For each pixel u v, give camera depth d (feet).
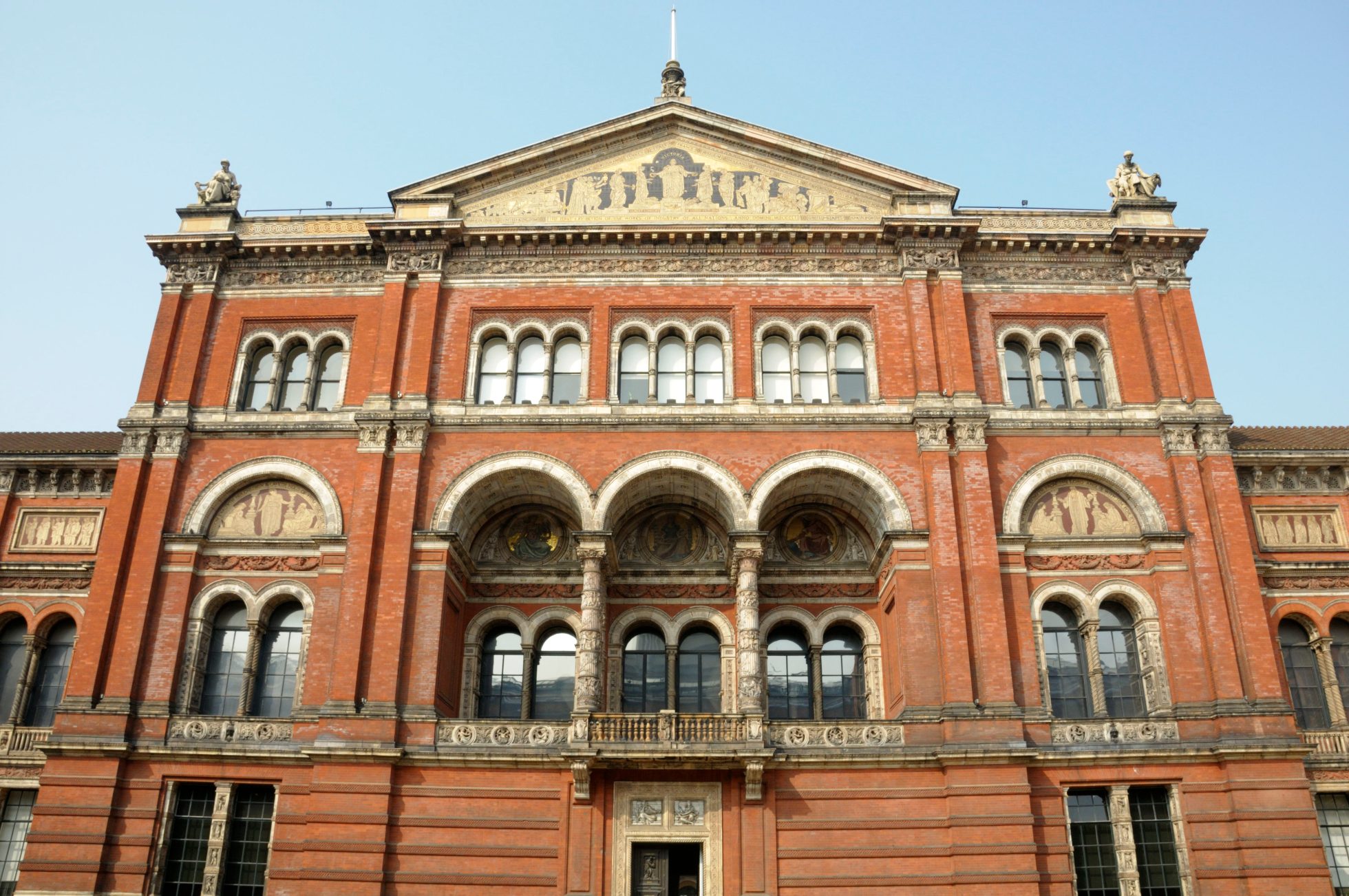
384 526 106.73
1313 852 94.43
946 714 97.91
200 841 98.78
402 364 113.91
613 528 110.83
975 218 115.96
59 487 118.62
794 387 113.50
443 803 96.68
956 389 111.14
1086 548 108.17
